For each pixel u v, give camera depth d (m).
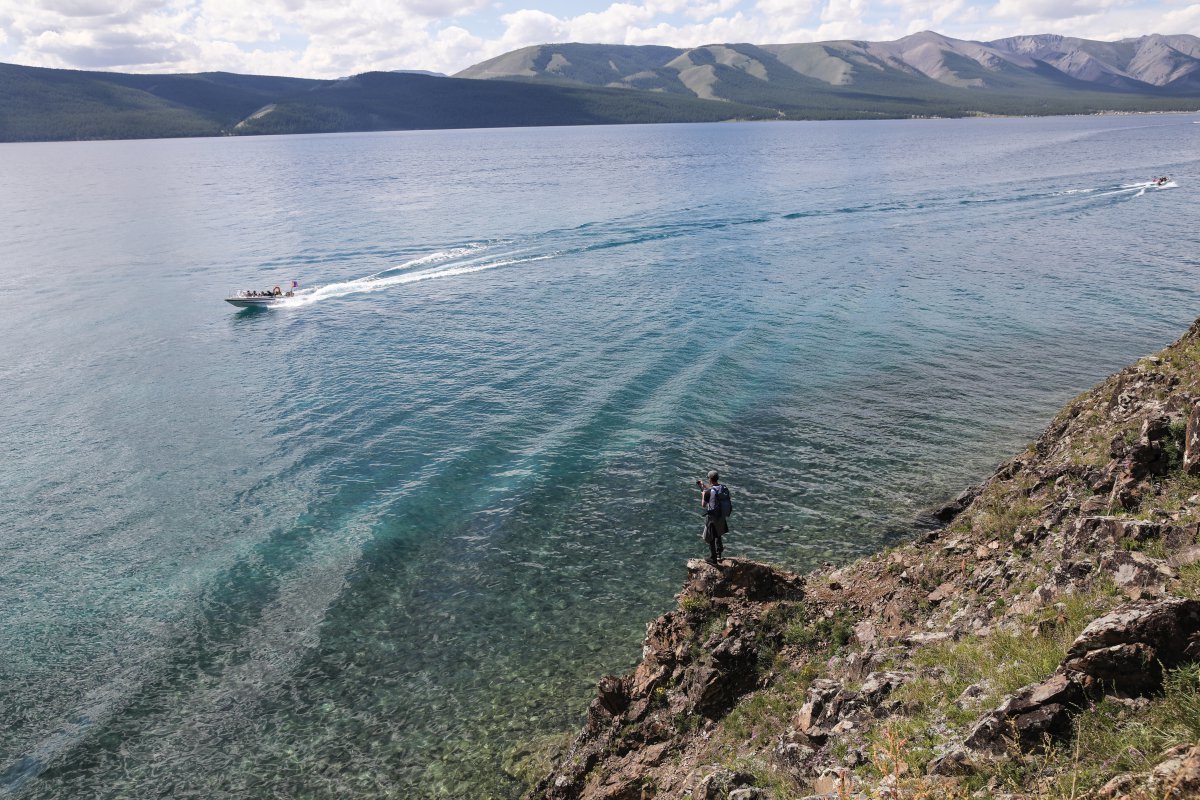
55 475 34.47
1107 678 8.85
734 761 13.73
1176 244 73.31
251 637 23.97
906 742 10.55
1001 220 93.06
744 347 48.12
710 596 18.92
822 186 134.12
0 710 21.25
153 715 20.98
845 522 28.36
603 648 22.88
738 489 31.34
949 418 36.81
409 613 24.89
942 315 53.34
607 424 38.06
